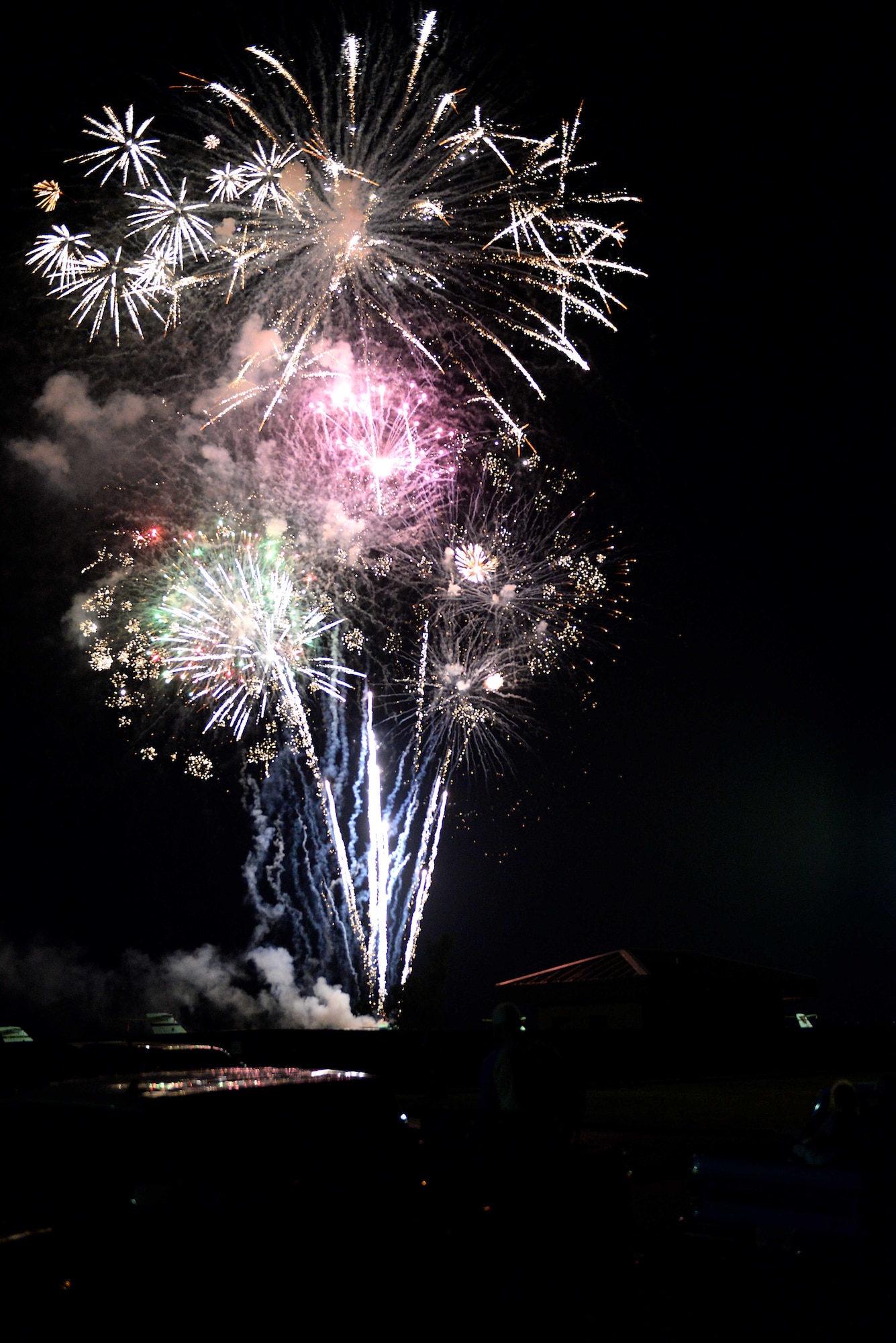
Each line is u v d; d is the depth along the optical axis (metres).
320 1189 4.71
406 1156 5.32
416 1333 4.50
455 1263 4.74
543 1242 5.13
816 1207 6.41
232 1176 4.74
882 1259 6.05
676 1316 5.63
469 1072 19.89
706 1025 27.56
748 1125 14.93
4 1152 4.95
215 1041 17.59
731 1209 6.68
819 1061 26.81
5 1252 4.02
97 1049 14.17
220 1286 4.07
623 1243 5.56
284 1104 5.23
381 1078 5.73
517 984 29.25
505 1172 5.29
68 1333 3.84
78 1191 4.66
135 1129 4.93
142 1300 3.97
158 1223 4.26
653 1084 23.23
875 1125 6.48
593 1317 5.25
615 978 27.56
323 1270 4.30
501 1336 4.80
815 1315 5.76
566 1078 8.07
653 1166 11.41
